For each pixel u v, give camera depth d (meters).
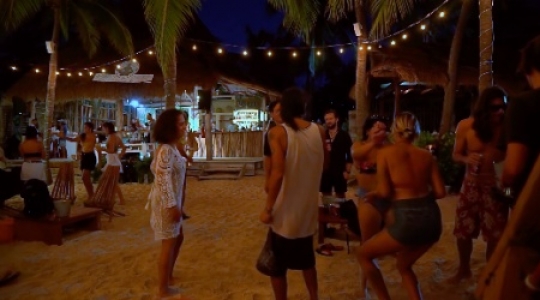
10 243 6.38
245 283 4.71
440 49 19.06
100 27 15.48
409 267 3.51
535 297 1.79
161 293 4.24
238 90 20.33
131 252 5.88
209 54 17.62
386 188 3.40
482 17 7.46
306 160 3.46
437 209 3.36
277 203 3.46
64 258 5.72
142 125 21.11
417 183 3.35
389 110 24.66
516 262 1.89
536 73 2.39
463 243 4.50
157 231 4.15
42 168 8.39
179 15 8.81
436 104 23.61
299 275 4.94
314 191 3.53
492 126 4.00
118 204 9.92
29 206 6.45
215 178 15.45
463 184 4.41
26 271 5.23
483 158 4.16
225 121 22.50
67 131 20.03
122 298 4.29
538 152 2.40
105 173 8.16
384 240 3.36
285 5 10.91
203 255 5.73
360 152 4.47
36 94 17.11
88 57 17.47
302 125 3.53
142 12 18.39
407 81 16.69
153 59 17.08
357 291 4.41
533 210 1.86
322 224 6.03
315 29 23.62
